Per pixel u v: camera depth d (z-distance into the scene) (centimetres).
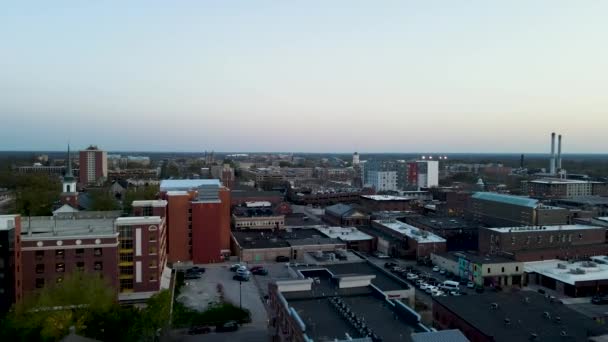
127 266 11806
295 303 7988
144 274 11881
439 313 9162
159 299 9594
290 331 7125
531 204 17362
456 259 14200
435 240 16075
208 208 15662
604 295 11925
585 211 19662
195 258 15588
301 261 15812
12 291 9819
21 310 8619
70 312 8369
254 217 19725
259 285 13188
